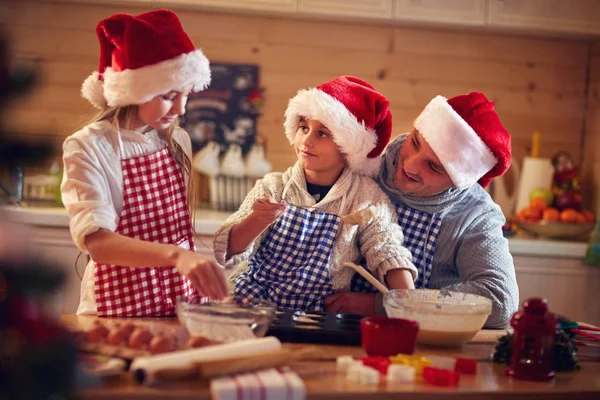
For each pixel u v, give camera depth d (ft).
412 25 10.49
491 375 3.84
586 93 11.27
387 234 5.45
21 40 10.29
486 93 11.10
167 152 5.35
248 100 10.66
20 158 2.49
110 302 5.03
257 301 4.36
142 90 4.73
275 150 10.77
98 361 3.50
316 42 10.73
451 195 5.82
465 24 10.05
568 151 11.33
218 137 10.64
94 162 4.82
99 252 4.53
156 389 3.23
